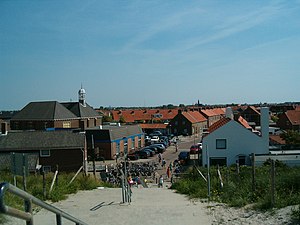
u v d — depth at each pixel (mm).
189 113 107375
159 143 71188
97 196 16625
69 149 45188
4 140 46438
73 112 85500
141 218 11367
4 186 2824
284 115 83812
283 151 39375
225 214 11312
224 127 40188
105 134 59031
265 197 11781
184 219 11039
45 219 10508
